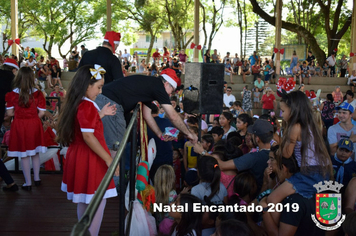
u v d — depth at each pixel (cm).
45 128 575
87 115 277
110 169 189
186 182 441
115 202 467
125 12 2942
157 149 470
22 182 532
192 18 2897
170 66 1844
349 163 415
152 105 480
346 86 2027
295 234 315
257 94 1830
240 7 2738
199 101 462
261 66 2103
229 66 2036
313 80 2075
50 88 1720
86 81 281
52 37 3169
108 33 461
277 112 1834
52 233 353
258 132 411
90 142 275
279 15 2059
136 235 306
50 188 499
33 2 2908
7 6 2822
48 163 588
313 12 2712
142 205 339
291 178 312
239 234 269
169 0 2767
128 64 2239
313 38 2442
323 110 1083
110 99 368
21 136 466
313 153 303
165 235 333
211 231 344
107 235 360
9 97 462
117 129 370
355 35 2161
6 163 595
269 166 360
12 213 404
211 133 597
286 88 398
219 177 367
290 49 2397
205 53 2041
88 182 286
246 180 373
